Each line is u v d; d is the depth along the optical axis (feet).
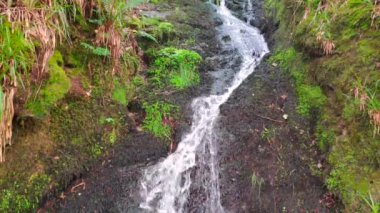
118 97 12.39
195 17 18.22
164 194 11.05
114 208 10.39
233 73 14.96
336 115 11.34
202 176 11.39
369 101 10.07
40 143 10.22
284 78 13.98
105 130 11.53
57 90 10.45
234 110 12.86
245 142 11.81
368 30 11.45
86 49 11.96
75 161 10.63
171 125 12.31
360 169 9.89
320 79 12.47
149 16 17.11
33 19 9.47
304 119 12.25
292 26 15.14
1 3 9.22
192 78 14.26
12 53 8.70
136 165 11.26
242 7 19.93
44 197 9.89
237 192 10.86
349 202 9.66
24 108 9.68
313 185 10.74
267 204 10.51
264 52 16.34
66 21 10.64
